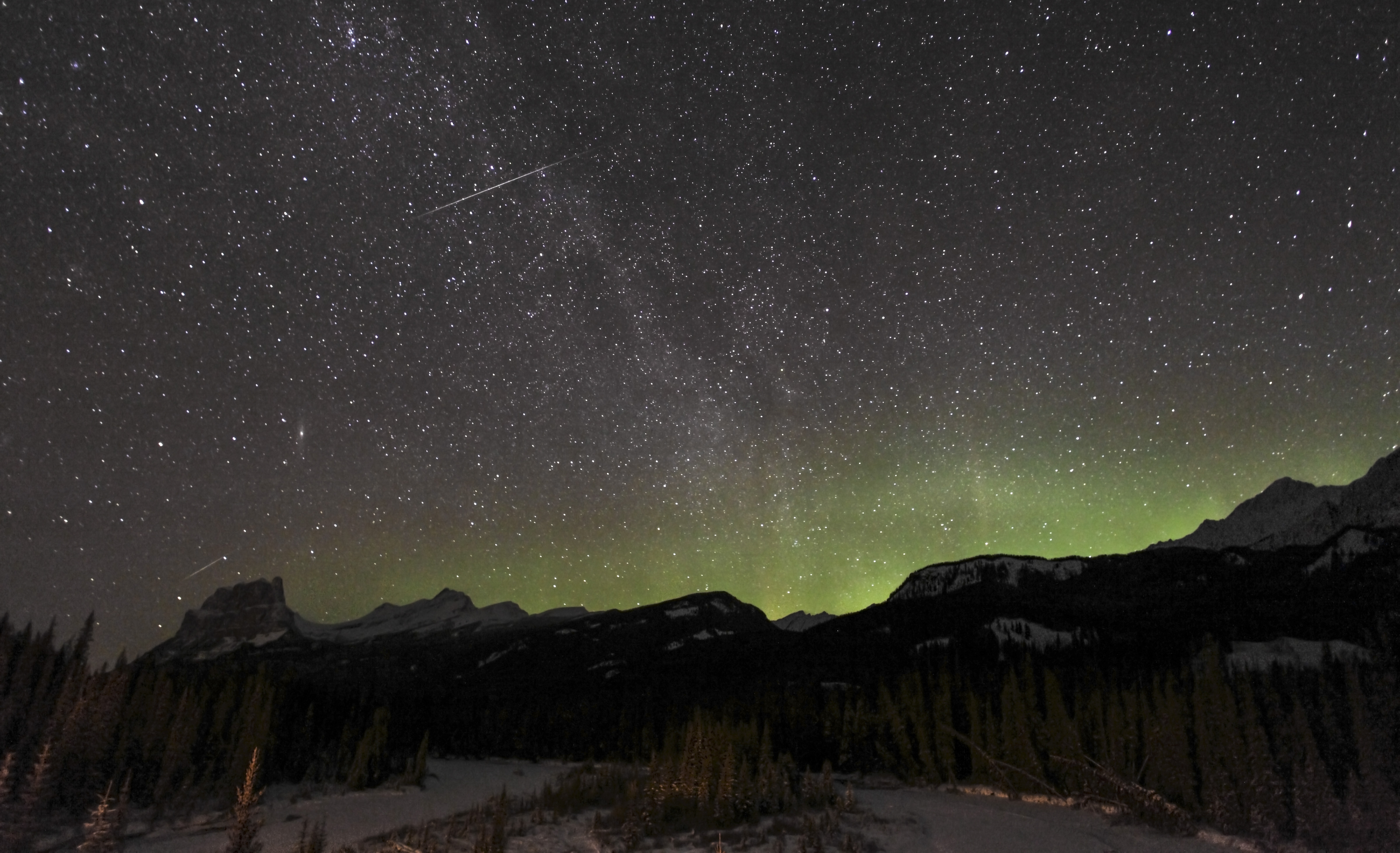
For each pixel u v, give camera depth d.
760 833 34.62
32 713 36.81
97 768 36.59
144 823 36.28
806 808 41.31
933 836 33.94
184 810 39.34
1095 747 49.41
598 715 103.50
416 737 89.56
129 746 40.88
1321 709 43.88
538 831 35.81
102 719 37.47
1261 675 62.16
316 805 48.56
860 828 35.78
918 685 76.88
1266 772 31.41
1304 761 35.31
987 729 60.66
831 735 74.94
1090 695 63.28
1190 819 34.50
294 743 62.34
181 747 42.09
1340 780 34.91
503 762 89.75
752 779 44.88
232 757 48.50
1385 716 41.59
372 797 54.38
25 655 39.38
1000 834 34.31
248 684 62.28
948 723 66.25
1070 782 46.50
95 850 20.30
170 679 57.16
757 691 107.19
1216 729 38.97
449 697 120.25
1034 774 51.47
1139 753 46.03
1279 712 40.72
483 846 30.14
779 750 73.44
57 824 32.09
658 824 36.03
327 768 64.75
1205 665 73.44
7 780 30.05
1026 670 78.50
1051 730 54.00
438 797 55.03
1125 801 39.22
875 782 64.06
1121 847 30.61
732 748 46.22
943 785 58.31
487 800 51.78
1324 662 74.00
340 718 76.00
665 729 87.94
